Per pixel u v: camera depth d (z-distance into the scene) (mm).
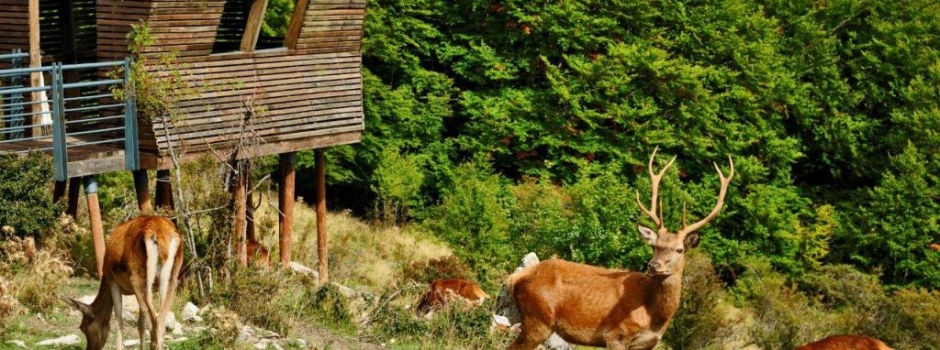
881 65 41125
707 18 38812
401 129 37781
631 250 26078
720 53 38844
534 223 26875
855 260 39312
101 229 15461
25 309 12070
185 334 13242
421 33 38562
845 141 40531
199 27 16531
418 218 35625
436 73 38562
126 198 19000
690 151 37438
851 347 11734
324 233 20656
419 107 38344
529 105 37750
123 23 16125
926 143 38969
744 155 39812
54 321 12812
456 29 39906
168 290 11086
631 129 37625
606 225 26359
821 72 40656
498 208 27109
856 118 41469
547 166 37375
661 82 37500
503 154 39344
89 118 16625
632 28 39594
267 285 15039
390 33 37375
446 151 38812
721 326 19359
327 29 18469
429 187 38281
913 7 42250
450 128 41219
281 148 18031
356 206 38844
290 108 18141
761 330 21125
